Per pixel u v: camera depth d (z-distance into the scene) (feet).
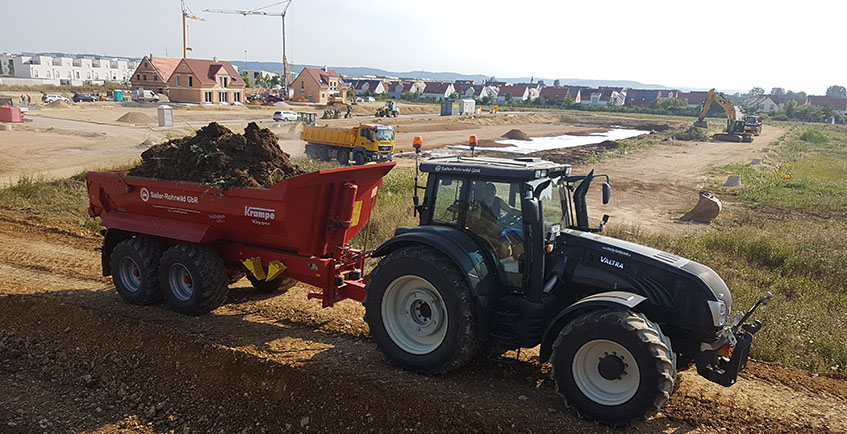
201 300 24.13
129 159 90.17
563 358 17.20
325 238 23.53
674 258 18.93
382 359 20.97
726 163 120.37
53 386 21.52
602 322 16.43
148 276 25.32
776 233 50.75
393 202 53.83
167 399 20.54
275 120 182.50
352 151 102.73
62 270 31.58
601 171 101.40
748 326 18.22
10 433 18.52
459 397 18.13
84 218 44.47
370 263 33.45
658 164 116.06
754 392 19.48
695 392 19.15
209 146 24.90
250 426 18.97
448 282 18.58
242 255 24.79
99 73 534.37
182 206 24.85
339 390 18.79
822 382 20.57
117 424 19.36
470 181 19.97
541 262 18.26
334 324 24.41
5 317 25.57
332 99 299.38
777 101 487.61
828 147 181.88
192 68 250.98
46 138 116.47
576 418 17.22
